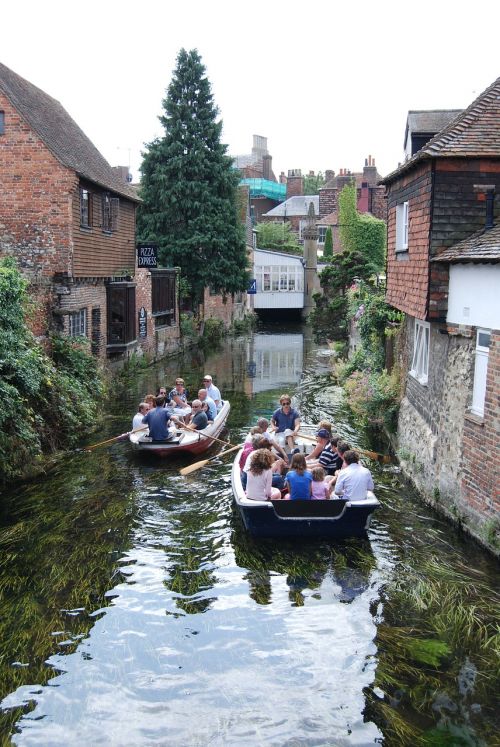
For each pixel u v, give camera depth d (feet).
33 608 24.91
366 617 24.49
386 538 31.07
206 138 113.50
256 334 136.26
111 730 18.84
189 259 113.80
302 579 27.45
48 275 57.67
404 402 43.52
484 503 28.76
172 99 112.88
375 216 165.89
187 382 75.72
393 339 51.37
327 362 93.71
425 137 45.44
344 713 19.44
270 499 31.63
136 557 29.43
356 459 31.76
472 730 18.70
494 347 27.73
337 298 103.04
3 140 57.06
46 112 65.72
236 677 21.09
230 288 118.73
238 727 18.90
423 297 34.50
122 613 24.76
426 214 34.01
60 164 57.06
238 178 118.11
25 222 57.72
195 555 29.68
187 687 20.62
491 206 32.94
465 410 30.55
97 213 65.16
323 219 177.06
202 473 41.06
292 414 43.83
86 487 38.04
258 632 23.57
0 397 36.76
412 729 18.75
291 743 18.29
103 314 68.74
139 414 46.52
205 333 118.73
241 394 68.85
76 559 29.04
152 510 34.99
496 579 26.76
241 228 118.62
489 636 22.91
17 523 32.68
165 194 111.96
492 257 26.40
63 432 46.34
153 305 89.66
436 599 25.34
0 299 38.96
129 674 21.24
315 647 22.62
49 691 20.43
